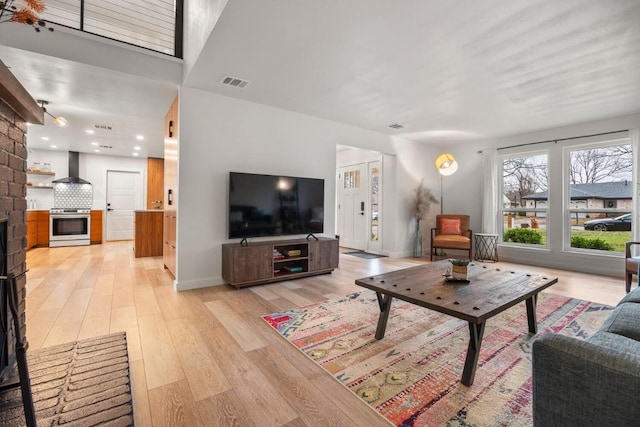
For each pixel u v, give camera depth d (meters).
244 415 1.35
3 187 1.35
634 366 0.77
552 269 4.57
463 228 5.46
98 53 2.74
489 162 5.42
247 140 3.70
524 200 5.20
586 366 0.83
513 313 2.65
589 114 4.04
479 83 3.09
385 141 5.34
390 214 5.71
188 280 3.32
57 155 6.80
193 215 3.34
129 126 4.85
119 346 1.93
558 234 4.67
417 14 2.00
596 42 2.30
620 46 2.36
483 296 1.84
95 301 2.89
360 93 3.41
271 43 2.37
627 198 4.16
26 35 2.42
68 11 3.10
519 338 2.15
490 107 3.82
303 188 4.03
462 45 2.38
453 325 2.37
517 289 2.00
